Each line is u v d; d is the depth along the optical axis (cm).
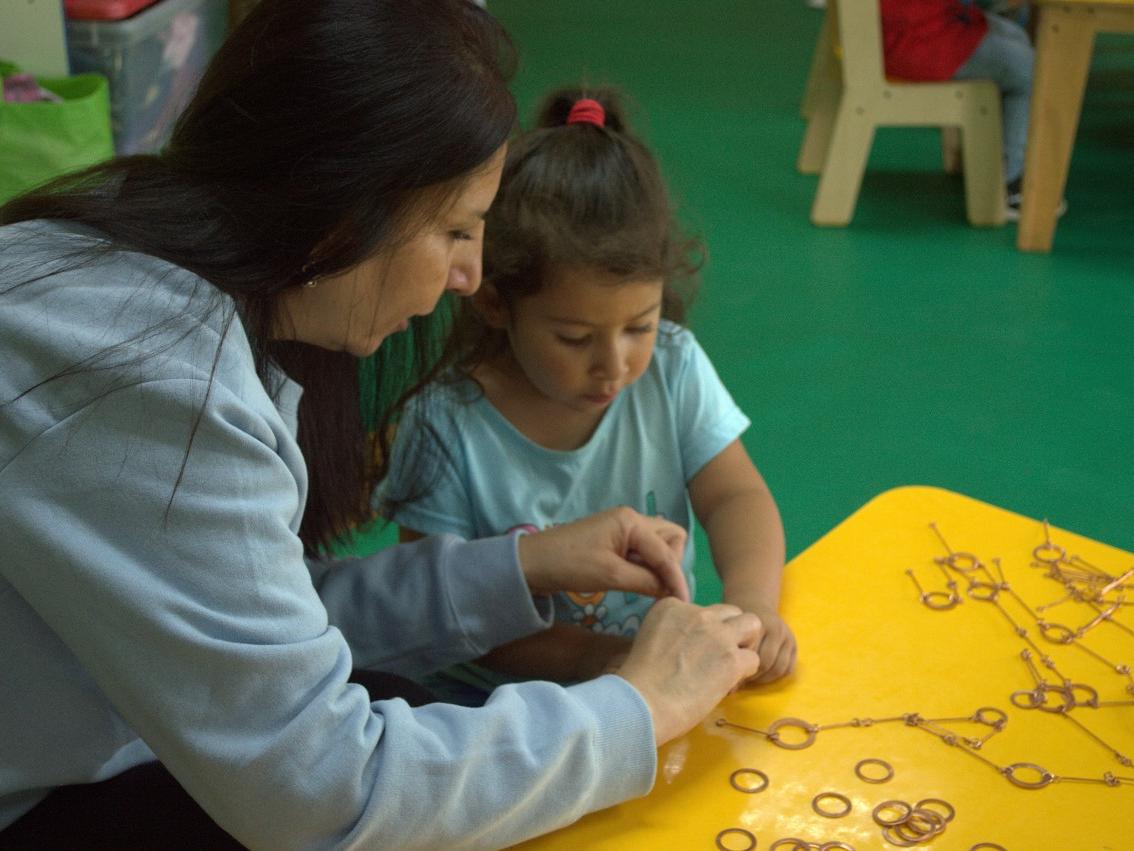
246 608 84
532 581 122
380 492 144
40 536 81
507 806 90
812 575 127
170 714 84
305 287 93
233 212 89
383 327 96
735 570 133
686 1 625
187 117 93
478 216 95
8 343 82
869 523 135
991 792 99
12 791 94
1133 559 129
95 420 81
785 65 535
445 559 121
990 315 334
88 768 96
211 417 82
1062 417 286
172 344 83
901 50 376
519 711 93
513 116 94
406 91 87
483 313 139
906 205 407
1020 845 94
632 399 149
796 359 311
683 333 153
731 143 451
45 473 81
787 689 111
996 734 106
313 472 121
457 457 145
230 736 84
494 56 94
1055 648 116
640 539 123
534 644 133
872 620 120
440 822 88
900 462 268
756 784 101
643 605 150
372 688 115
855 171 384
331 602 122
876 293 346
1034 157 363
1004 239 383
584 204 131
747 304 339
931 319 332
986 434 279
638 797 99
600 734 95
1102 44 567
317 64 86
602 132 139
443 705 93
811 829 96
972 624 119
